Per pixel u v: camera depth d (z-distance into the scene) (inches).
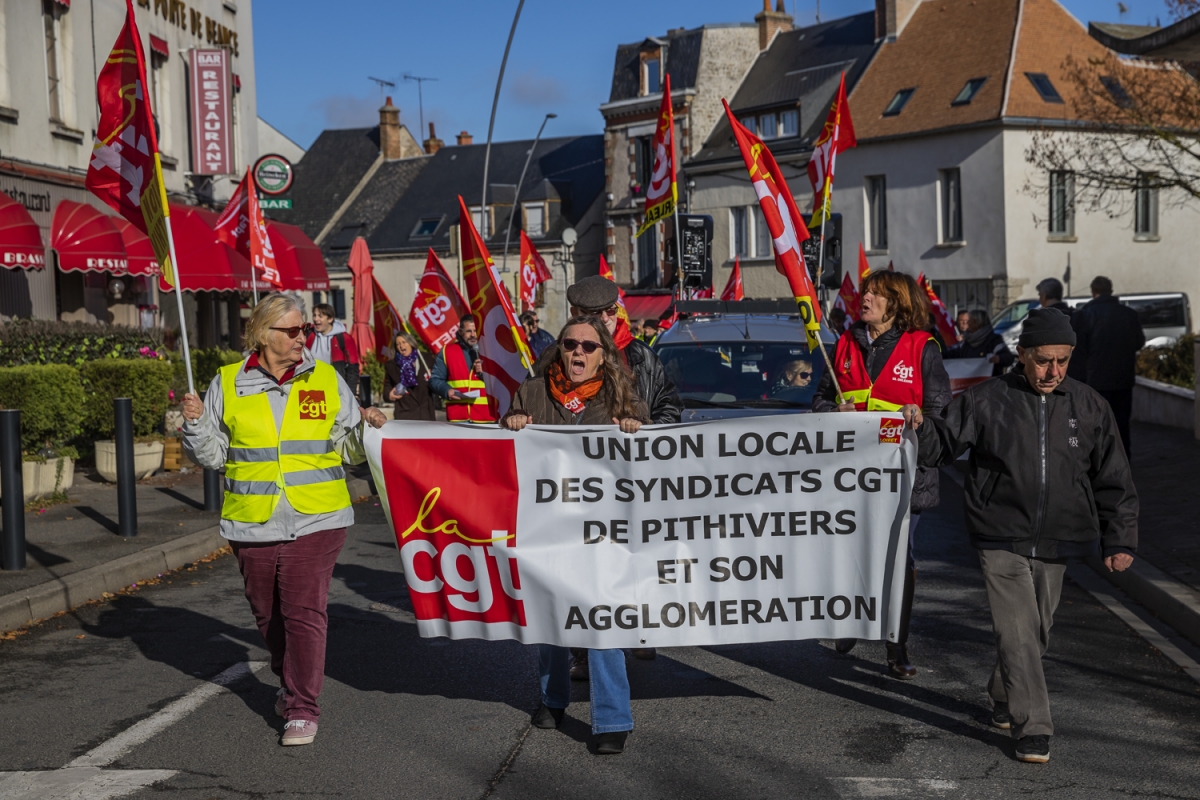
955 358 588.1
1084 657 263.9
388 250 2253.9
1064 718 220.5
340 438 214.5
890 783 187.6
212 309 997.8
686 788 186.2
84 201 757.9
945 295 1494.8
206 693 239.8
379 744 208.2
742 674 251.9
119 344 643.5
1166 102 879.1
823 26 1823.3
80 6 761.6
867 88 1615.4
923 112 1510.8
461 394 476.4
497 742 209.3
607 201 2050.9
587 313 245.9
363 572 369.7
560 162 2247.8
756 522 215.6
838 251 650.2
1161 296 1257.4
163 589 342.3
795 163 1689.2
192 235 848.3
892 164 1541.6
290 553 207.5
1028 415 198.7
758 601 215.9
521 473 215.3
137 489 508.4
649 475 214.7
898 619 214.5
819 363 366.0
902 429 211.6
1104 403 199.6
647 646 213.3
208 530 405.4
